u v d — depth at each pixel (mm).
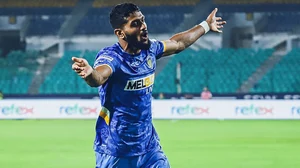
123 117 10047
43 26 68562
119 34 9688
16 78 64062
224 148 29078
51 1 69250
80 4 69250
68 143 31891
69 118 50625
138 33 9602
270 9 66938
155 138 10539
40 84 63719
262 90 61812
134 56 9797
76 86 62312
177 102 50062
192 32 11367
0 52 67812
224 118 49969
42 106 50812
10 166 22859
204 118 50031
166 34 67188
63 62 65000
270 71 62750
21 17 68750
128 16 9539
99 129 10289
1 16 68562
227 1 67688
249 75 63062
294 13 67125
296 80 62125
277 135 36438
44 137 35438
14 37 68500
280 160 24359
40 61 65625
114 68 9539
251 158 25062
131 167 10312
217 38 66625
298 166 22469
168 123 47000
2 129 41531
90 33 67625
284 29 66500
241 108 49938
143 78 9914
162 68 63438
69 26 68375
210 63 63719
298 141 32688
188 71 62875
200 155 26156
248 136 35750
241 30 67000
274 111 49656
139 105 10055
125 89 9867
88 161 24188
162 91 61156
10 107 50969
